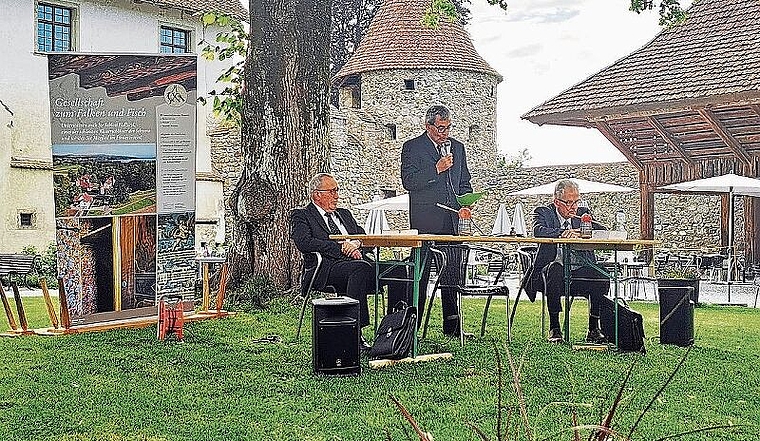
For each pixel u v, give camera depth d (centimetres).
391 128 3550
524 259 984
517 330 1055
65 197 935
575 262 941
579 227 967
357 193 3328
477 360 816
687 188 2033
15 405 627
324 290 896
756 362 831
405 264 830
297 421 583
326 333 738
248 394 666
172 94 935
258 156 1341
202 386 695
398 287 889
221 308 1166
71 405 628
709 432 555
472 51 3669
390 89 3559
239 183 1356
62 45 2559
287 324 1077
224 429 564
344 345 739
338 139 3234
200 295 1309
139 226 1065
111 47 2661
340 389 682
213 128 2967
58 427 568
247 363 795
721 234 2438
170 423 579
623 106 2141
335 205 926
